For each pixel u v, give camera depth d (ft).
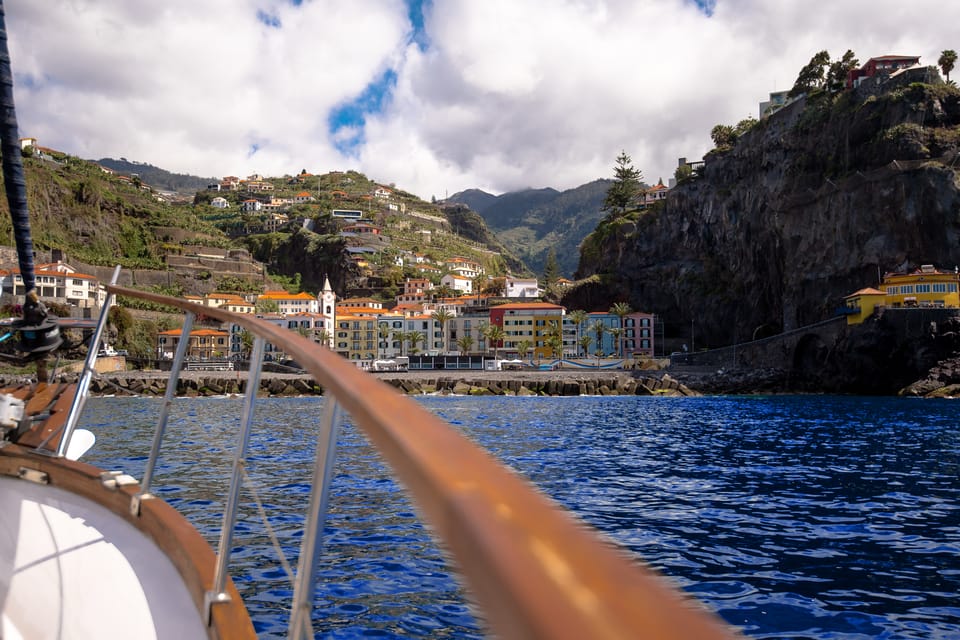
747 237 463.83
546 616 1.69
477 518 2.22
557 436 126.72
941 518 53.78
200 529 46.09
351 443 97.55
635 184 622.95
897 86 391.86
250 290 609.83
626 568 1.97
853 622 31.22
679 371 402.72
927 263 345.31
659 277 535.19
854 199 372.79
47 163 618.44
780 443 115.96
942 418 184.75
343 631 29.19
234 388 304.09
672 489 66.95
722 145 533.55
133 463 76.33
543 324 476.95
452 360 415.44
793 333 371.35
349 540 43.78
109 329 376.27
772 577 38.06
